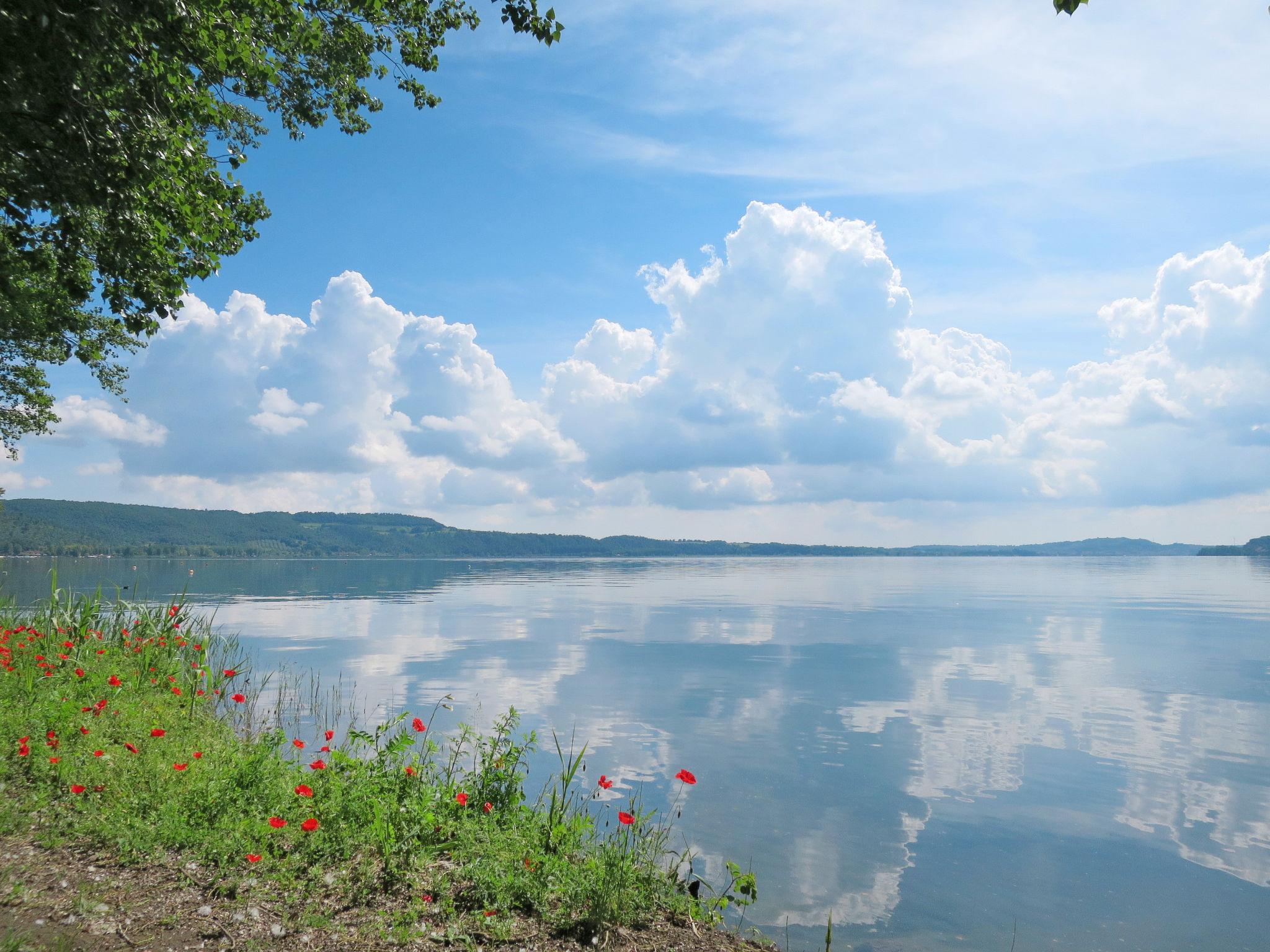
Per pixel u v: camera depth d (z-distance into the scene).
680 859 8.27
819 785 11.16
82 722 8.46
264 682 16.09
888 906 7.36
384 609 41.44
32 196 7.51
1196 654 25.53
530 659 23.16
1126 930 7.01
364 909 5.18
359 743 8.02
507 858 5.87
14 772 7.15
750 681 19.81
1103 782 11.52
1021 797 10.77
